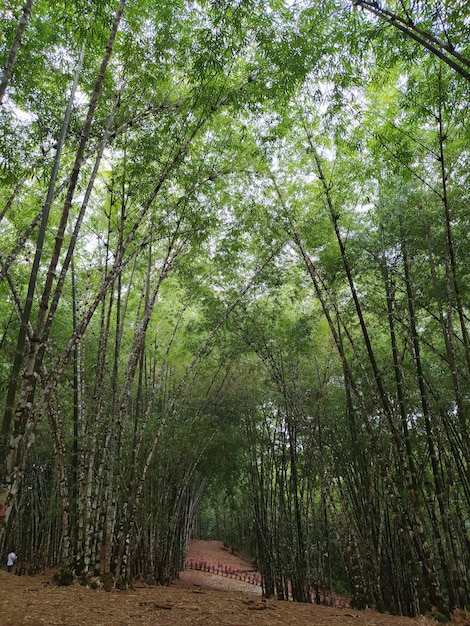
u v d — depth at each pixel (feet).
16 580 21.56
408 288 24.97
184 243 25.71
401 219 25.03
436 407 26.23
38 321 14.28
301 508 33.81
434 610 19.08
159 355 38.75
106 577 21.07
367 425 22.61
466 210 22.75
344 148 24.79
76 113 21.20
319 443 29.94
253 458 38.83
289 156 27.89
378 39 18.53
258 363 37.76
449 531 22.59
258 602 20.57
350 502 32.12
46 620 13.21
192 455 36.19
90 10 16.19
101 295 18.42
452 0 15.02
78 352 26.55
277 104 21.65
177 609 16.92
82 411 26.02
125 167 22.43
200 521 101.96
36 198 25.90
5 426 19.93
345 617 18.76
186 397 39.24
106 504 24.40
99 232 28.48
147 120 22.18
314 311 32.89
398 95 22.59
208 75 19.54
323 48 19.20
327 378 33.40
